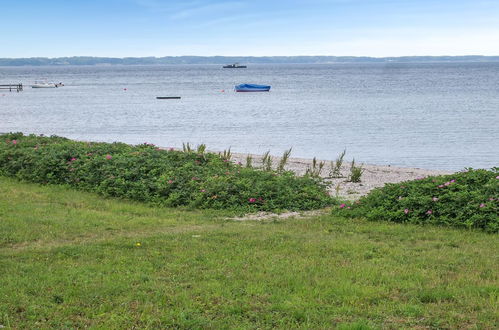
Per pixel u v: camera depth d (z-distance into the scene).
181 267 8.30
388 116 51.31
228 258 8.88
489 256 9.00
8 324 6.08
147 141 35.94
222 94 97.88
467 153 29.25
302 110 60.47
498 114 50.88
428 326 6.02
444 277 7.74
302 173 21.62
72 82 163.88
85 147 18.89
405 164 26.36
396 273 7.96
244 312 6.48
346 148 32.00
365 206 13.03
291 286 7.39
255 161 25.05
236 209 13.68
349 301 6.80
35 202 14.01
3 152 18.95
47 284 7.43
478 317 6.16
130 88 123.75
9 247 9.70
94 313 6.47
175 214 13.12
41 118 53.66
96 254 9.08
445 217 11.68
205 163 17.55
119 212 13.23
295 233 10.96
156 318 6.25
